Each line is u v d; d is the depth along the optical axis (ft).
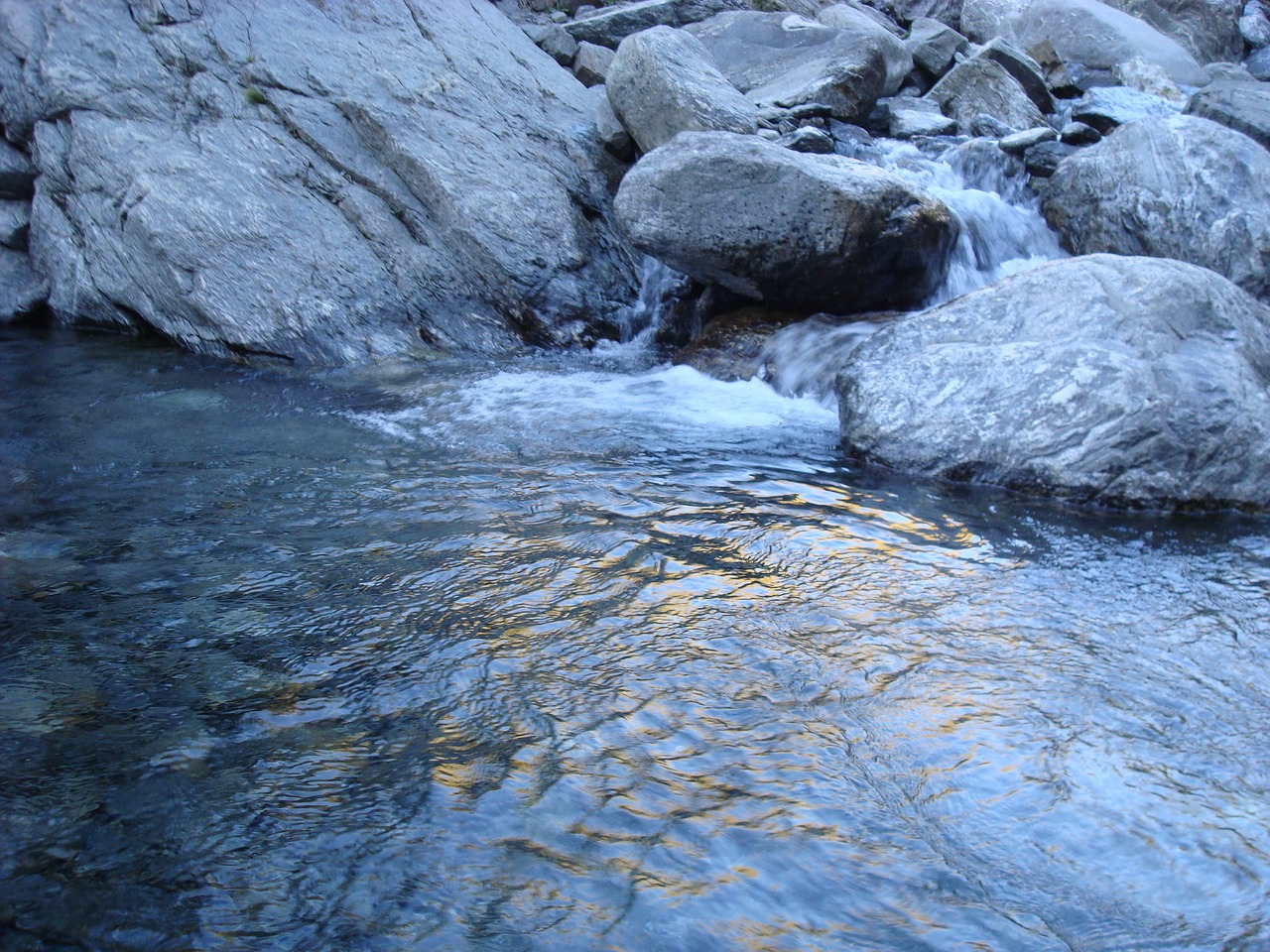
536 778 9.80
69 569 14.33
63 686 11.34
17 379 24.62
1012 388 18.43
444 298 28.96
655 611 13.23
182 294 27.43
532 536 15.64
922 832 9.20
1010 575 14.55
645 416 22.41
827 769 10.05
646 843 8.98
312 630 12.66
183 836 9.00
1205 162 27.94
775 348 25.20
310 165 30.17
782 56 40.98
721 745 10.39
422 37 35.50
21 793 9.51
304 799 9.49
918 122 38.42
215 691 11.28
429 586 13.85
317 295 27.58
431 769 9.94
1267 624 13.19
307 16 34.22
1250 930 8.17
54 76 30.37
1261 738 10.72
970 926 8.15
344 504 16.94
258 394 23.81
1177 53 46.62
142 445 19.98
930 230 25.45
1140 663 12.15
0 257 31.27
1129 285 19.26
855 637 12.66
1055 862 8.88
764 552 15.14
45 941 7.86
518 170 31.45
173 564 14.52
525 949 7.82
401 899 8.31
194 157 29.22
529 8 47.19
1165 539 15.90
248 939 7.90
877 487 18.03
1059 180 30.96
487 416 22.21
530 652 12.16
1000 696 11.38
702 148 25.66
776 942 7.95
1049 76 44.06
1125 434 17.22
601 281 30.32
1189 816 9.47
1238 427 17.11
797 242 25.11
